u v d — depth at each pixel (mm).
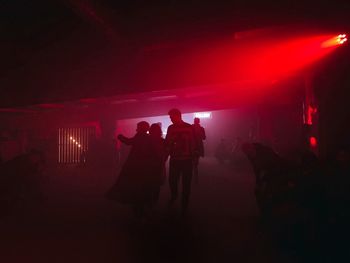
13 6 5496
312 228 3707
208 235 4621
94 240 4414
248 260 3604
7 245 4207
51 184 10422
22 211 6305
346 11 4781
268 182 4543
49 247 4121
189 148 5910
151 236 4602
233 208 6469
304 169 4156
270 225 4145
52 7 5539
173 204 6996
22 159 6484
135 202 5207
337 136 7074
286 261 3516
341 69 6867
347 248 3436
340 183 3645
